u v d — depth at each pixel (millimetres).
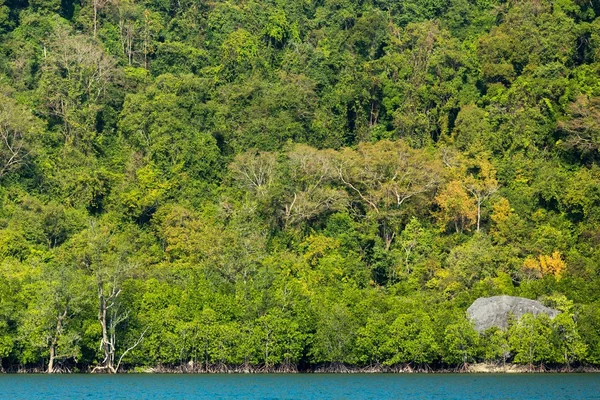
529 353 165000
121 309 166625
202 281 176875
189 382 155000
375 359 167375
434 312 173375
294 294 171875
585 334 167000
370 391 142125
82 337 162375
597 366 173875
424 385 150625
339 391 142625
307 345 166750
